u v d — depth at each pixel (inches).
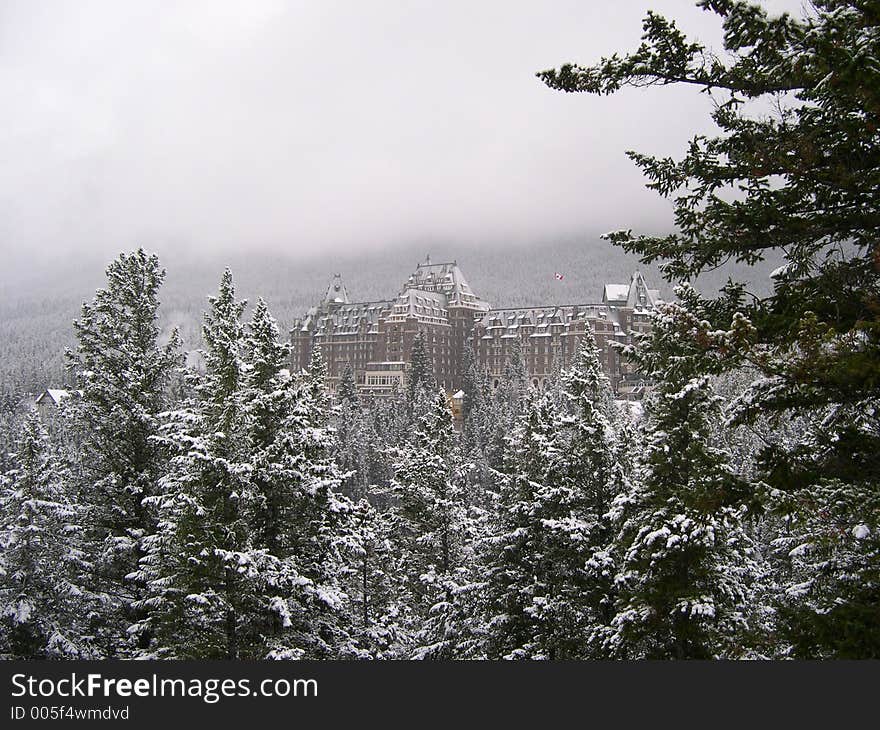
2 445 3080.7
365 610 1325.0
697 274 508.7
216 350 962.1
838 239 454.0
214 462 861.2
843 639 412.5
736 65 463.8
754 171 445.7
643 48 469.7
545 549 1016.2
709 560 796.6
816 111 454.9
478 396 5551.2
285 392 918.4
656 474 804.6
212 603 847.1
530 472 1070.4
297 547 954.1
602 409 1035.9
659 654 784.9
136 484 1131.3
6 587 1039.6
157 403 1187.3
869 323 390.3
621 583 872.3
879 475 431.5
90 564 1085.8
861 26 403.5
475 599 1087.0
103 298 1186.0
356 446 3907.5
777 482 446.6
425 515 1400.1
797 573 984.9
